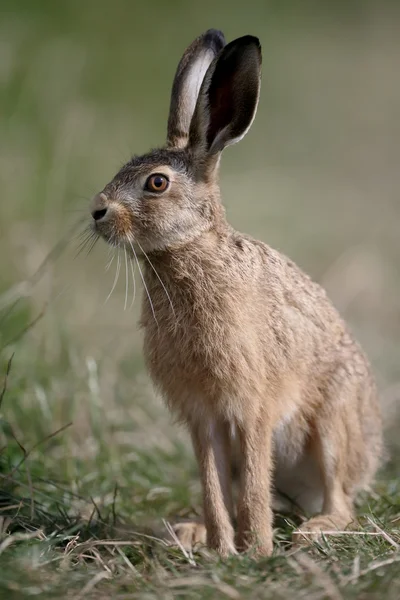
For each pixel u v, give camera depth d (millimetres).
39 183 16609
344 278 17469
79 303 15133
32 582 7238
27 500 9547
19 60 19141
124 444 11664
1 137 17484
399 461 11703
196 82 9938
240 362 8812
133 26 25750
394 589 7062
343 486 9992
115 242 9016
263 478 9023
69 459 10766
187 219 8992
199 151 9133
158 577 7480
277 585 7277
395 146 26844
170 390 9164
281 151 25203
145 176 8977
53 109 18703
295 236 19078
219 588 7148
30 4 23625
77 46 22844
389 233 20266
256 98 9086
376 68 33438
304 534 8797
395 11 38875
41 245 14758
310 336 9547
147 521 9891
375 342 15938
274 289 9281
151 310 9133
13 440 10461
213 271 8930
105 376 12859
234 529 9484
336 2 38375
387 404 13195
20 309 12562
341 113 29219
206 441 9148
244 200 19641
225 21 30188
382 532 8352
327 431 9758
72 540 8500
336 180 23719
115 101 22672
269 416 9094
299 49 34000
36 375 11711
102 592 7254
